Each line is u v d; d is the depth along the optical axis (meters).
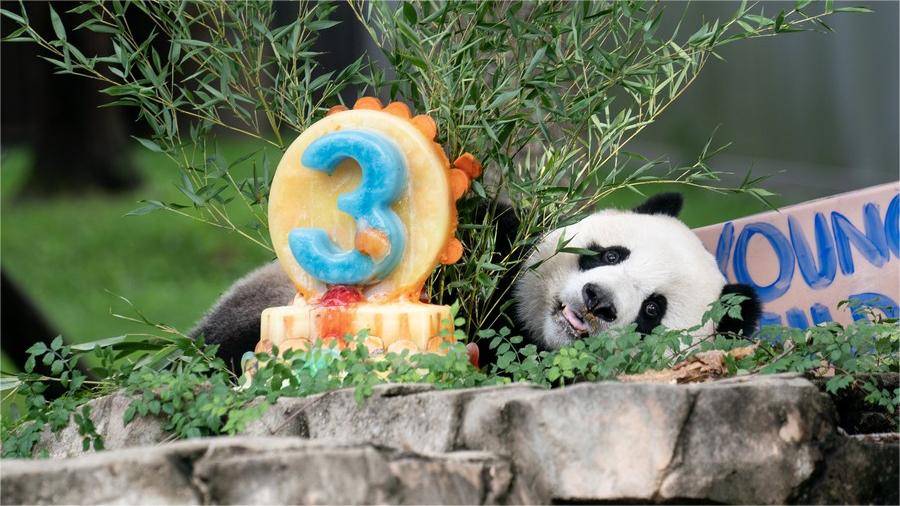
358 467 5.42
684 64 9.27
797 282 10.25
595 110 8.13
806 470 6.06
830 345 7.50
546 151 9.15
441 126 8.27
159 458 5.48
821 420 6.20
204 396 6.96
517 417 6.01
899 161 31.64
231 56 8.88
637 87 8.31
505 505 5.74
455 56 7.95
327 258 7.44
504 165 8.07
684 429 5.93
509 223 9.52
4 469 5.48
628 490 5.84
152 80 8.32
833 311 9.96
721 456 5.95
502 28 7.87
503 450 6.02
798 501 6.07
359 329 7.32
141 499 5.43
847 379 6.95
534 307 9.81
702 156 8.56
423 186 7.42
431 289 8.36
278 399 6.81
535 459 5.94
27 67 35.00
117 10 8.55
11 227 29.81
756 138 34.69
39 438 7.71
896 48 31.78
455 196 7.57
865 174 32.28
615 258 9.67
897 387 7.39
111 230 29.61
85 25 8.51
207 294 25.77
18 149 36.31
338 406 6.58
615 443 5.87
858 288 9.82
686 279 9.50
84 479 5.46
